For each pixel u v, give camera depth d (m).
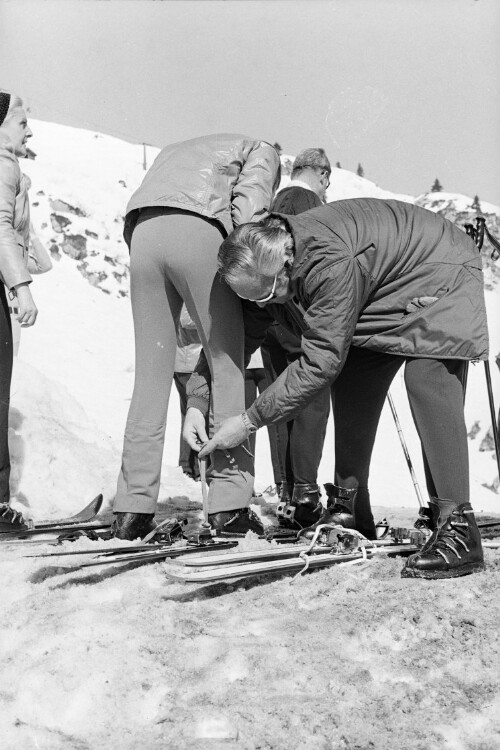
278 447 4.89
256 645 2.46
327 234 2.90
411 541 3.38
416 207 3.20
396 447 21.44
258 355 5.57
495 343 34.75
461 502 3.10
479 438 28.98
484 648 2.45
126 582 3.02
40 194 41.91
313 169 4.54
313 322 2.91
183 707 2.21
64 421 6.51
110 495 5.42
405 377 3.13
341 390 3.49
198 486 6.23
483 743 2.09
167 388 3.82
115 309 34.78
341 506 3.53
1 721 2.23
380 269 2.98
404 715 2.18
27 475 5.36
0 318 4.03
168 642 2.49
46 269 4.72
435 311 3.02
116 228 42.09
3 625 2.68
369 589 2.89
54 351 27.91
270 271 2.89
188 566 2.97
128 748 2.08
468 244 3.19
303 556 3.15
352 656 2.44
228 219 3.65
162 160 3.82
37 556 3.05
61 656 2.41
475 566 3.07
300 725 2.12
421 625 2.59
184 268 3.62
